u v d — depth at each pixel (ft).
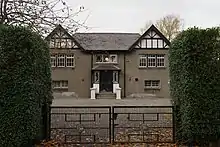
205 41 28.60
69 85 120.47
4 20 33.40
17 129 25.72
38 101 28.17
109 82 122.31
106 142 31.32
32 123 26.53
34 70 26.61
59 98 118.11
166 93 120.88
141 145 30.27
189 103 28.60
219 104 28.58
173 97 31.99
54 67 119.96
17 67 25.90
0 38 25.75
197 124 28.55
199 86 28.55
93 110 63.05
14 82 25.81
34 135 27.25
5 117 25.62
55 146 29.96
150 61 121.90
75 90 120.57
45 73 31.48
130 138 33.40
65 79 120.37
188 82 28.66
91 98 116.57
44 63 30.81
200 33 28.71
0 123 25.61
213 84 28.55
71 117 51.01
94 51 120.06
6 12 33.63
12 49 25.82
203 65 28.58
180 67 29.73
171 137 33.42
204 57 28.60
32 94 26.35
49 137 31.71
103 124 43.21
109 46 121.90
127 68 121.70
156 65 121.60
